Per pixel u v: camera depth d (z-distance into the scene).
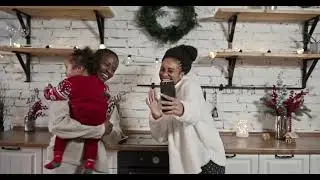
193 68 2.96
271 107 2.84
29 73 2.97
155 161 2.33
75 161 1.83
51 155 1.91
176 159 1.82
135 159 2.33
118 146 2.31
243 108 2.97
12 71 2.98
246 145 2.48
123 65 2.96
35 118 2.91
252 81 2.97
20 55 2.91
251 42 2.97
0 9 2.72
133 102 2.97
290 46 2.97
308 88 2.97
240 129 2.87
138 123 2.96
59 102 1.79
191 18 2.88
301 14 2.69
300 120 2.96
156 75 2.96
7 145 2.41
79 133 1.79
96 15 2.74
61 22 2.97
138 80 2.96
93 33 2.97
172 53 1.88
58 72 2.98
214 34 2.96
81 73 1.92
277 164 2.38
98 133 1.84
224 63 2.96
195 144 1.79
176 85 1.89
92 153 1.85
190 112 1.69
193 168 1.75
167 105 1.68
